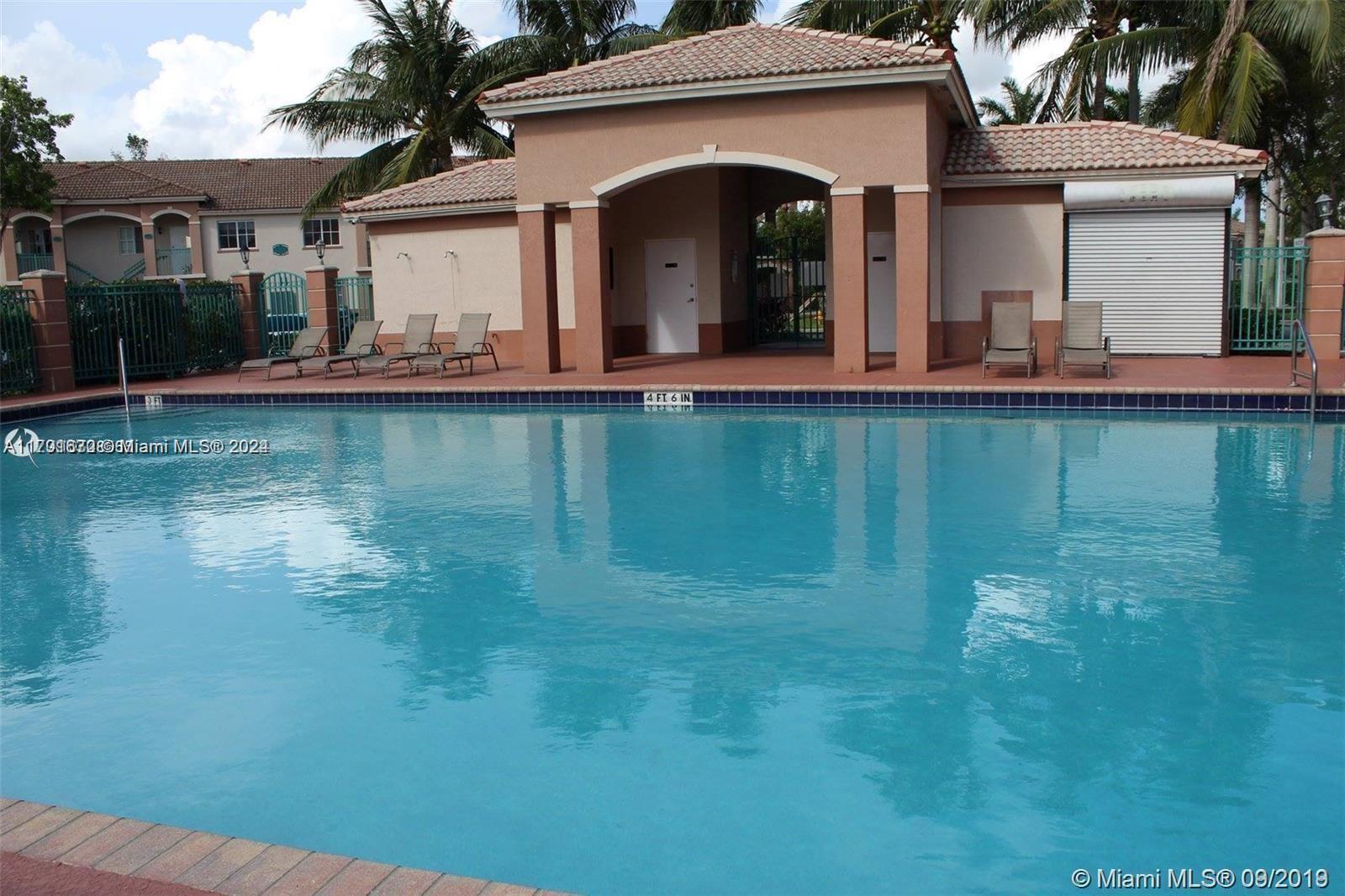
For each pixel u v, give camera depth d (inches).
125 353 779.4
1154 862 136.1
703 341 820.0
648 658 211.8
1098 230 666.8
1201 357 660.1
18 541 326.0
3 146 1403.8
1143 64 842.2
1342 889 129.3
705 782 159.9
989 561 272.4
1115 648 210.7
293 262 1630.2
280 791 160.6
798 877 134.3
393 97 1135.6
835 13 1000.9
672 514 336.5
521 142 671.1
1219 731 173.2
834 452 434.0
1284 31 768.9
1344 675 195.2
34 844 132.0
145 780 165.3
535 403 601.9
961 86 640.4
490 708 189.8
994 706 184.7
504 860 139.9
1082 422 491.2
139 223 1621.6
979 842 141.3
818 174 613.6
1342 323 650.2
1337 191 1032.8
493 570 278.7
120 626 241.8
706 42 691.4
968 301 692.1
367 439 515.5
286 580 276.5
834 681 197.6
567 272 781.9
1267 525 301.3
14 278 1579.7
